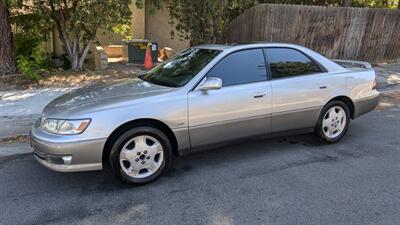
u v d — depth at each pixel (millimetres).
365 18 12938
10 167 4906
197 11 10633
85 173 4691
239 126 4848
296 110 5254
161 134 4379
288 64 5266
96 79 9711
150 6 12406
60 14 10148
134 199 4031
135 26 14945
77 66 10781
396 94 9461
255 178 4531
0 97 8102
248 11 12258
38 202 3959
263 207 3836
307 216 3656
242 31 12672
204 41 11062
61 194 4145
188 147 4605
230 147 5605
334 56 12898
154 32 15312
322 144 5723
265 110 4988
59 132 4051
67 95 4898
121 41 15000
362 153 5367
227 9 12070
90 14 9641
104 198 4055
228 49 4906
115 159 4164
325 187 4277
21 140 5969
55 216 3684
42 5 9539
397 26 13672
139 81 5156
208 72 4688
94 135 4027
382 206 3844
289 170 4766
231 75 4816
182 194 4133
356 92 5793
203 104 4543
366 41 13273
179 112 4418
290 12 11797
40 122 4438
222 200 3990
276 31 11797
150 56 11867
